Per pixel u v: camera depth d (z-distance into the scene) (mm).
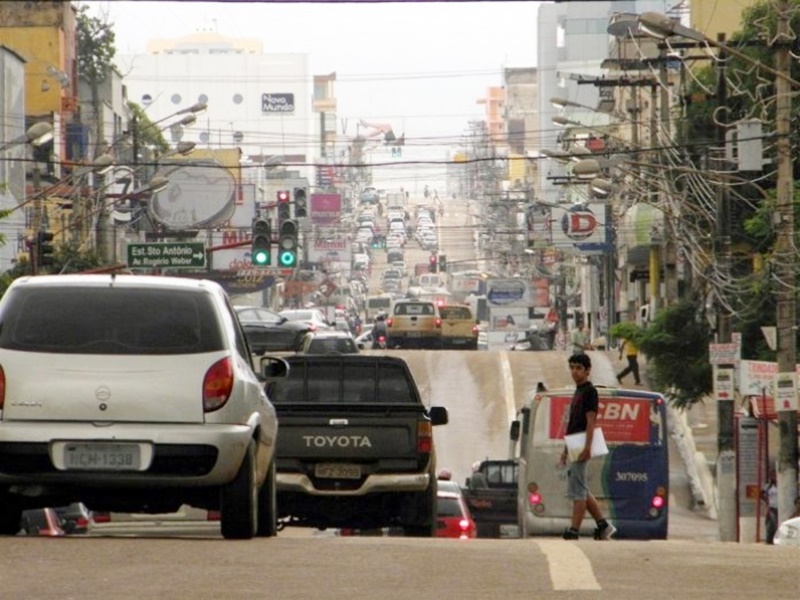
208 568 24953
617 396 71375
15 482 29547
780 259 81688
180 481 29578
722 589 22875
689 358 110125
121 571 24500
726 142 83812
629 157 130500
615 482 70812
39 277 30812
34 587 22641
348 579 23750
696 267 99750
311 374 51062
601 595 22172
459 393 136625
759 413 84062
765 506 82625
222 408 29781
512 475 87812
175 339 29953
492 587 22953
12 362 29578
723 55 93562
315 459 45469
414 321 184250
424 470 45594
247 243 130250
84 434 29281
